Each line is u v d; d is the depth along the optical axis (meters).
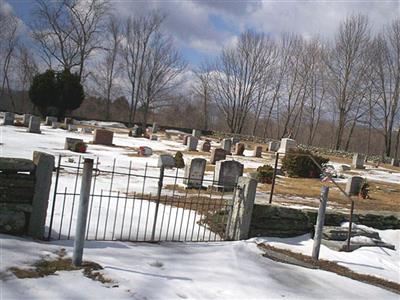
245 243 8.58
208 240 8.56
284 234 9.77
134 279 5.52
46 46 61.62
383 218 11.67
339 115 60.16
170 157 21.42
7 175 6.68
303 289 6.47
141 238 7.98
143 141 37.66
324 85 64.31
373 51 58.22
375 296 6.80
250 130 87.44
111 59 69.06
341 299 6.34
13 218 6.68
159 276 5.82
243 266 7.05
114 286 5.17
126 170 18.67
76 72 62.09
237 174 16.67
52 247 6.32
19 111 71.06
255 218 9.38
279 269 7.29
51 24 60.78
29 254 5.77
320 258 8.66
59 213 8.69
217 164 16.75
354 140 84.06
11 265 5.25
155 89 67.19
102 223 8.49
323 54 64.62
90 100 75.75
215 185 16.09
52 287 4.84
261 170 19.91
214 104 78.31
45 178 6.83
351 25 61.06
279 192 17.20
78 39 62.19
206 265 6.78
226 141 35.66
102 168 18.02
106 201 10.43
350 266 8.51
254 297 5.68
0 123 38.00
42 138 28.72
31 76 68.31
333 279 7.31
